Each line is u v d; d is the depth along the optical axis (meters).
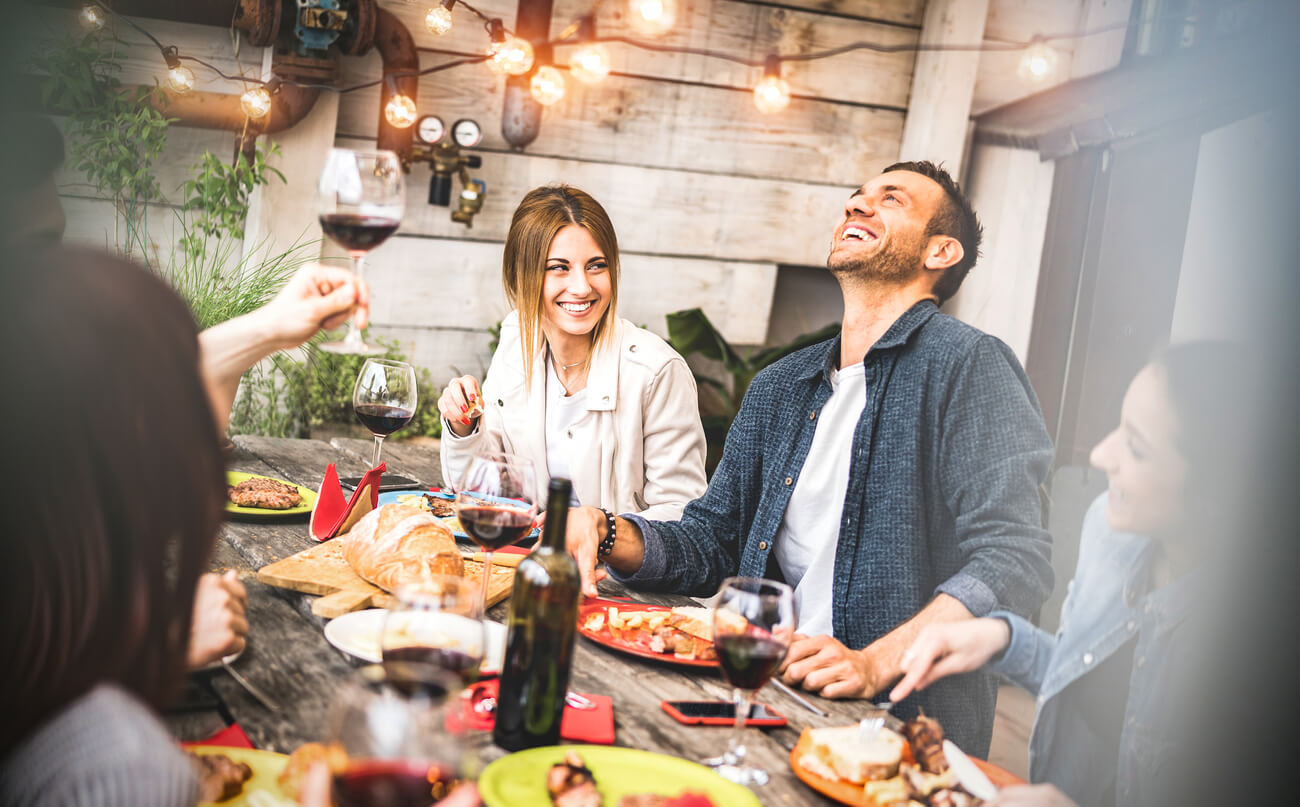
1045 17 4.21
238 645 1.22
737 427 1.97
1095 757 1.36
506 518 1.37
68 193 3.65
